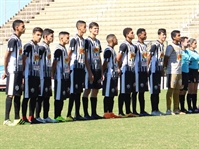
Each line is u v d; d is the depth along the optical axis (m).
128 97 15.95
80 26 15.09
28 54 13.82
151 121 14.09
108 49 15.61
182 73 17.19
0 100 23.77
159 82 16.45
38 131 12.05
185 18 43.03
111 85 15.52
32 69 13.91
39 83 14.09
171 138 10.88
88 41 15.31
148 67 16.38
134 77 16.00
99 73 15.43
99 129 12.37
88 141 10.50
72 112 17.91
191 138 10.87
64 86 14.66
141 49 16.23
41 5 50.25
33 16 48.91
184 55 17.22
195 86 17.62
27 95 13.84
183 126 12.88
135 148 9.67
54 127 12.83
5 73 13.48
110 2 47.97
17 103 13.53
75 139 10.77
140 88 16.14
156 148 9.67
